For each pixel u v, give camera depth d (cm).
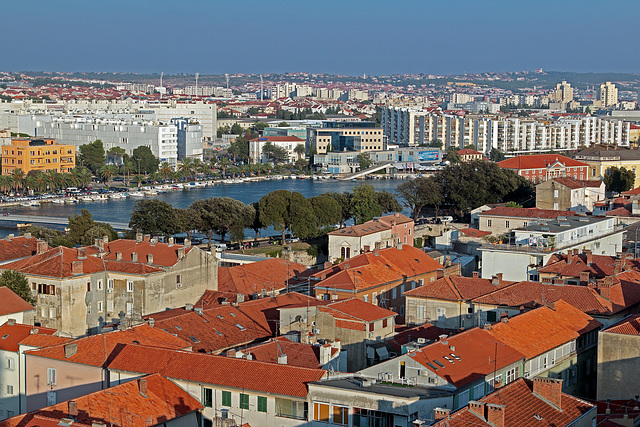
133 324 16162
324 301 17712
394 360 12531
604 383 13725
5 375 15475
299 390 12081
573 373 14988
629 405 12850
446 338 13375
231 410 12400
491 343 13650
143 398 12062
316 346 14475
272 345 14550
